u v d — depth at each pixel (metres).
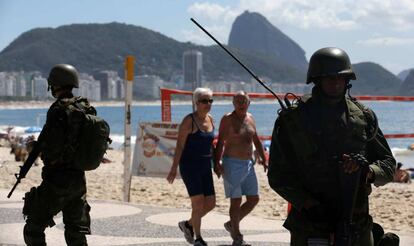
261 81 4.82
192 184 7.72
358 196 4.16
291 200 4.17
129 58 12.00
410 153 37.19
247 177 8.00
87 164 5.66
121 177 19.56
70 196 5.71
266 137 15.52
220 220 9.75
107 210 10.55
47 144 5.62
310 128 4.15
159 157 12.21
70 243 5.80
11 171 20.36
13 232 8.55
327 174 4.13
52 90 5.83
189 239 7.97
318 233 4.14
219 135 8.01
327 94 4.18
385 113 150.12
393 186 18.53
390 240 4.38
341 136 4.14
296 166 4.23
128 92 12.23
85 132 5.66
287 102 4.31
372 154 4.30
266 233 8.68
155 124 12.21
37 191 5.71
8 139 46.31
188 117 7.77
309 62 4.27
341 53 4.19
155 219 9.75
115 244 7.96
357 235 4.07
